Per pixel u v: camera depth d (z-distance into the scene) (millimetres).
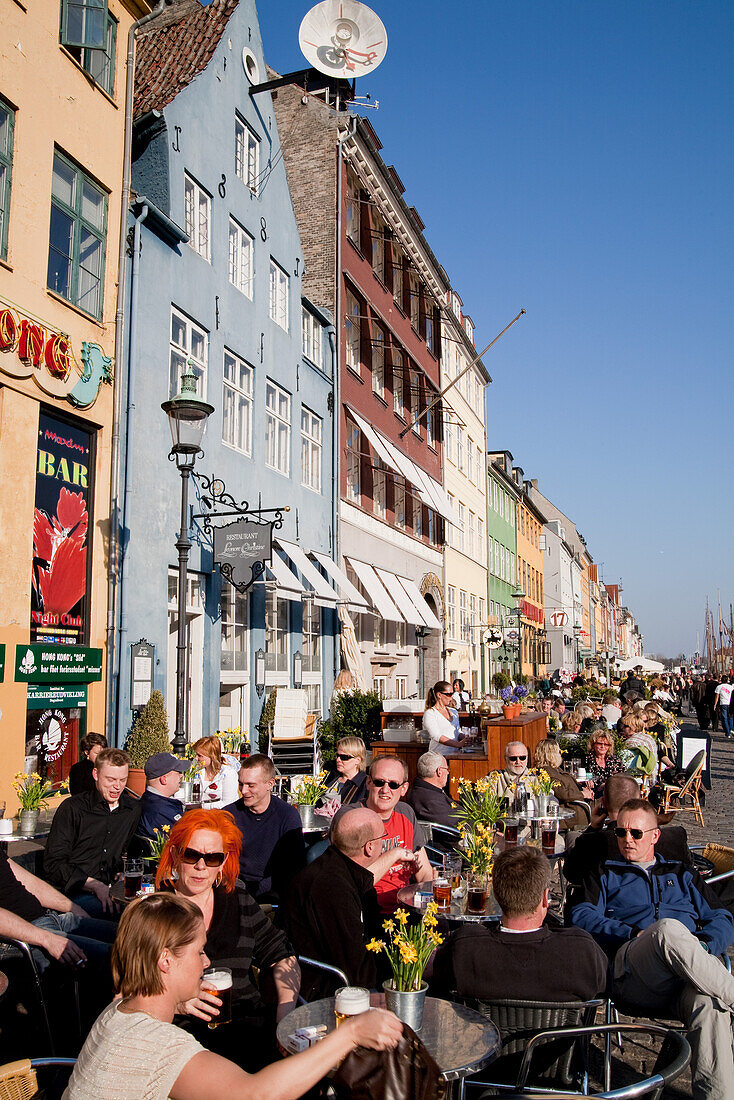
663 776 14867
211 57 14656
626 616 170000
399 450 26172
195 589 13625
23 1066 3006
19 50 9828
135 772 10602
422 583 28891
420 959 3580
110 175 11586
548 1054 3920
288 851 6105
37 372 9812
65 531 10492
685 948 4250
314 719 16516
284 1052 3336
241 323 15711
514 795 8109
